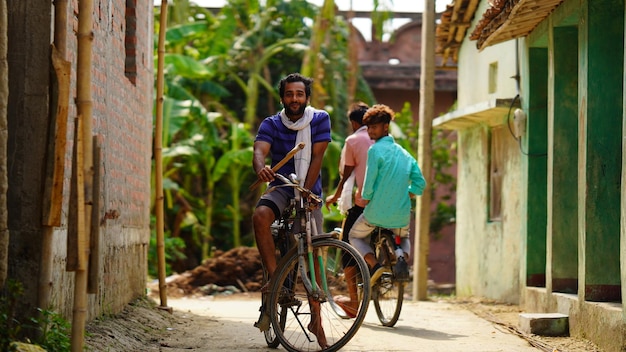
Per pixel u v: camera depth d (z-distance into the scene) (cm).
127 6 1216
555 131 1219
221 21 2655
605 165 1037
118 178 1084
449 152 2905
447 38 2089
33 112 746
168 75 2481
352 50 2602
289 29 2856
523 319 1116
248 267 2109
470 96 1975
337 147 2533
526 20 1277
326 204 1205
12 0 749
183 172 2778
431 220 2870
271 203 883
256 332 1072
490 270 1758
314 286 843
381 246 1131
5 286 725
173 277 2077
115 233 1069
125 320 1050
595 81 1037
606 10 1037
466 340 1034
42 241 743
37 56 748
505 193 1680
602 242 1039
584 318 1039
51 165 741
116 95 1064
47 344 733
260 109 2970
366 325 1170
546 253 1312
